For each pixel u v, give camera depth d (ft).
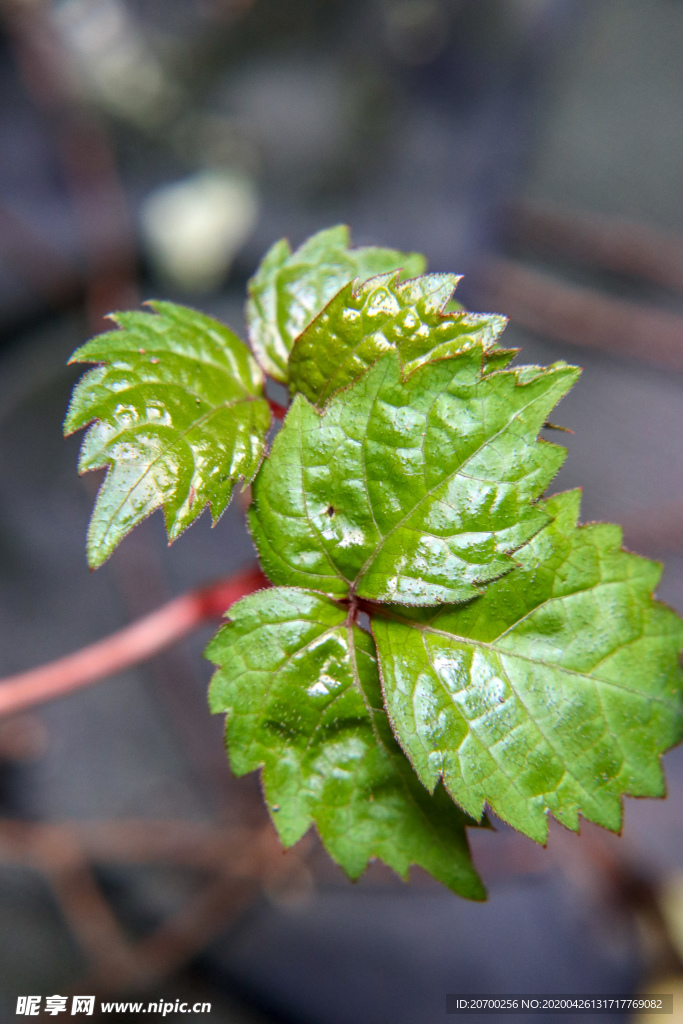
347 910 1.09
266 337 0.61
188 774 1.13
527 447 0.56
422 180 1.33
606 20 1.40
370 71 1.35
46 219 1.29
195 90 1.33
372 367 0.56
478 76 1.37
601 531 0.56
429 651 0.56
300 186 1.31
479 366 0.56
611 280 1.32
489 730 0.56
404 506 0.56
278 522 0.56
